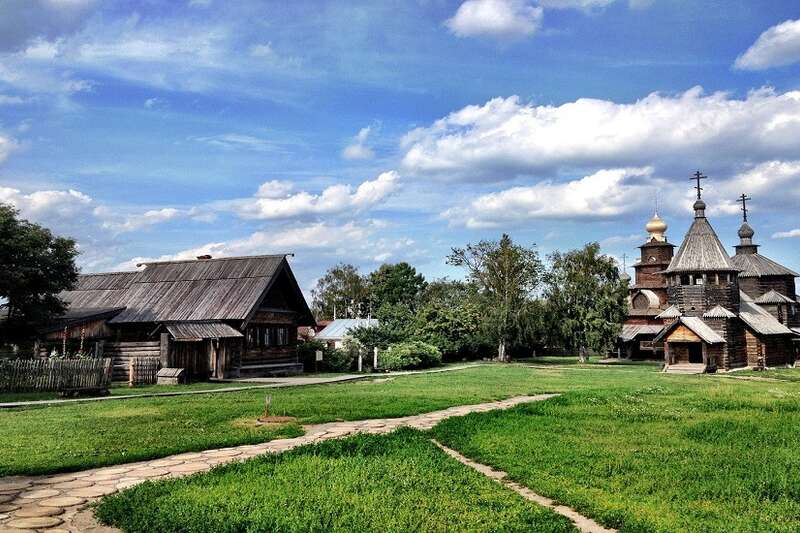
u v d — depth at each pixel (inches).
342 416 675.4
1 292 1309.1
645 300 3093.0
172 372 1267.2
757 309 2351.1
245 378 1464.1
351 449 476.4
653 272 3164.4
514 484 401.4
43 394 951.0
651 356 2989.7
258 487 364.2
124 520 303.9
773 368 2162.9
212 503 330.0
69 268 1413.6
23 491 362.6
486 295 2600.9
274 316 1684.3
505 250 2559.1
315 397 898.1
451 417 666.2
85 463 422.3
